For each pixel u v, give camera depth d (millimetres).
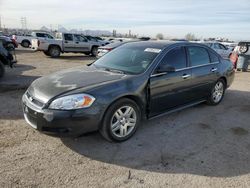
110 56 5363
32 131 4531
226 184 3250
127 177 3328
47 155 3775
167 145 4219
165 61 4852
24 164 3520
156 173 3436
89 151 3930
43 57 18703
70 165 3545
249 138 4617
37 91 4031
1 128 4625
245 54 13500
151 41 5602
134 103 4301
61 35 19359
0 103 6082
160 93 4723
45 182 3164
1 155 3719
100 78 4281
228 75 6574
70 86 3988
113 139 4141
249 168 3623
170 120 5305
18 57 17875
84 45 20328
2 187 3043
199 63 5672
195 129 4910
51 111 3686
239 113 5953
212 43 19031
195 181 3289
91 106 3777
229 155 3969
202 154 3971
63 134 3736
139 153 3932
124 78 4277
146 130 4766
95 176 3326
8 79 9133
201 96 5855
